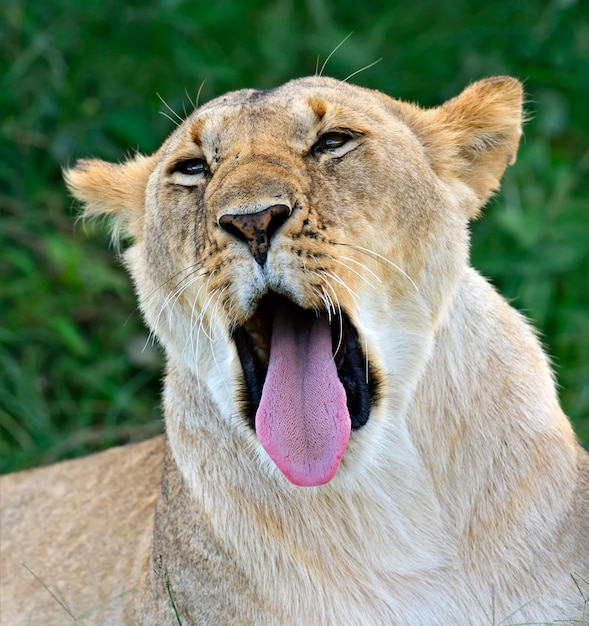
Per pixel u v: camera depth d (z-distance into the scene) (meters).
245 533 5.94
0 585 8.02
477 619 5.81
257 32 11.47
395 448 5.87
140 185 6.96
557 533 5.85
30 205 10.93
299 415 5.65
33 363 10.17
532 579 5.79
